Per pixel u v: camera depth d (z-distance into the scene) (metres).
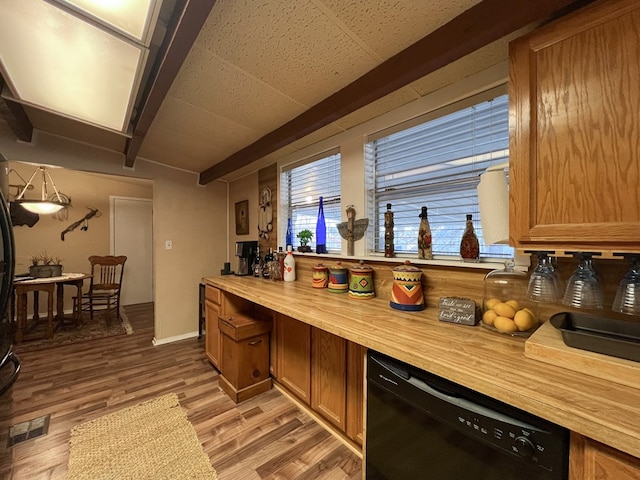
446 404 0.82
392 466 0.99
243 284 2.19
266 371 2.22
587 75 0.78
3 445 1.27
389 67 1.27
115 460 1.47
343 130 1.99
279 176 2.68
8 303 1.29
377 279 1.72
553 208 0.85
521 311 1.03
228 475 1.39
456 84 1.39
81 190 4.66
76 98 1.55
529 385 0.69
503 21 0.90
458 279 1.36
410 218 1.71
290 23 1.07
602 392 0.66
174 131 2.17
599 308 0.92
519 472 0.69
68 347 3.09
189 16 0.96
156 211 3.15
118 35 1.06
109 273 4.87
